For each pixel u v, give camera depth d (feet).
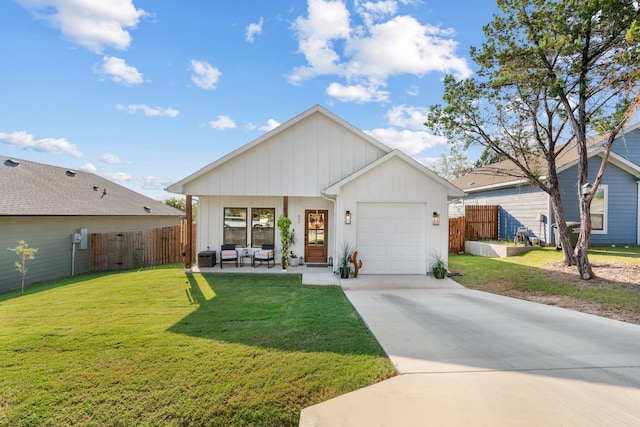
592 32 26.84
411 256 34.30
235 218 40.91
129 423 9.59
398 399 10.32
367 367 12.55
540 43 28.50
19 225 36.73
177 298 24.49
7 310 21.33
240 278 32.96
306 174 37.73
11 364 13.07
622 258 33.35
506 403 10.01
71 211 43.29
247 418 9.78
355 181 34.12
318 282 30.53
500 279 30.12
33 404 10.44
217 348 14.43
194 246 47.83
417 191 33.94
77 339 15.64
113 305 22.40
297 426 9.43
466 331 16.76
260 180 37.42
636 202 43.86
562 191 43.37
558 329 17.02
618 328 17.12
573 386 11.02
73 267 43.55
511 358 13.33
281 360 13.17
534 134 33.78
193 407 10.23
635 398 10.27
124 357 13.56
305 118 37.83
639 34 21.21
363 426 9.07
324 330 16.88
